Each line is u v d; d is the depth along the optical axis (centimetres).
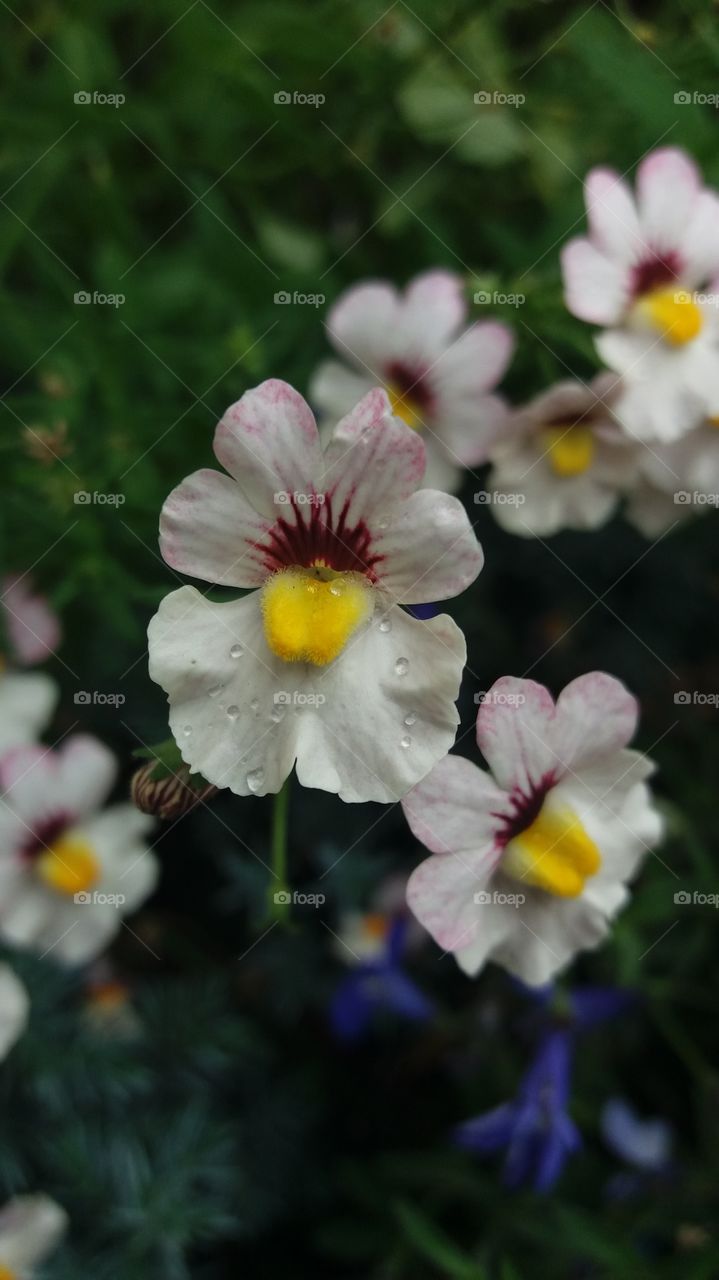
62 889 20
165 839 22
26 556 20
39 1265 19
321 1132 22
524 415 18
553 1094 19
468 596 22
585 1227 19
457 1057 21
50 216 22
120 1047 21
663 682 23
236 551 13
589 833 15
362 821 22
